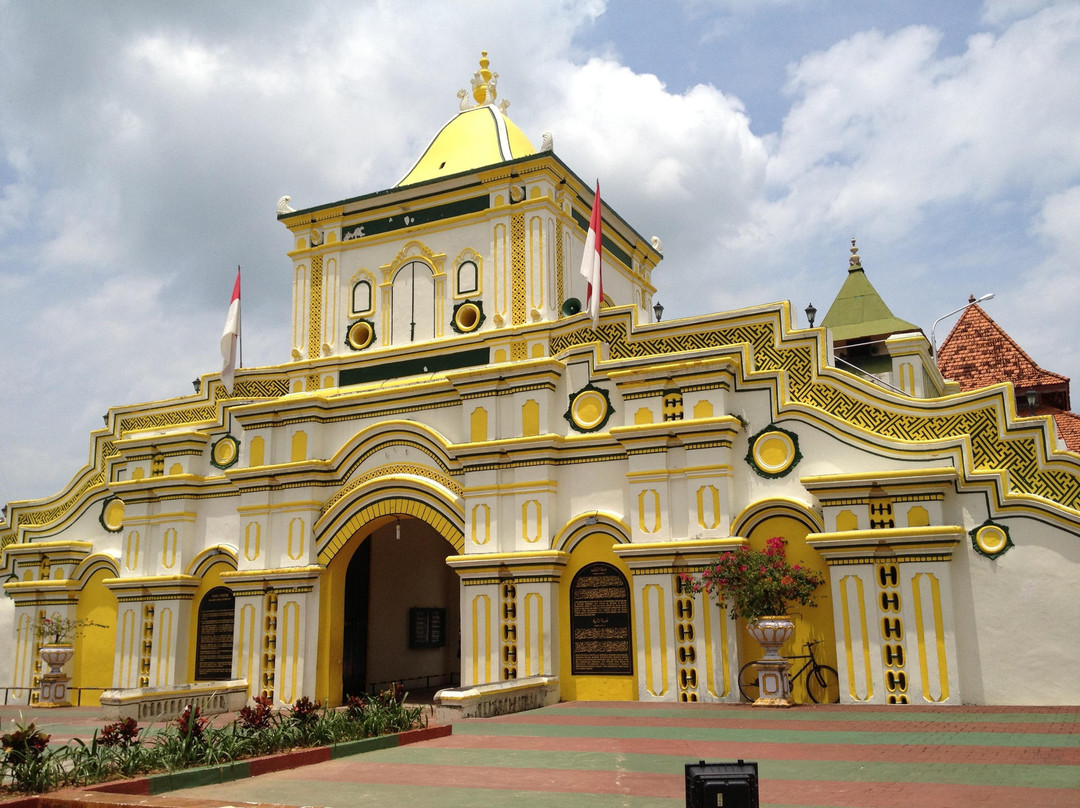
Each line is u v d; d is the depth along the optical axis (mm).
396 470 17203
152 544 19234
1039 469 13172
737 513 14625
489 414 16438
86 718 15469
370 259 19125
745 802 5297
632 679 14742
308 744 10258
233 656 17516
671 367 15180
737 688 13906
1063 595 12586
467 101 21406
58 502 21625
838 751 9328
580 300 18656
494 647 15461
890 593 13273
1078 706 12250
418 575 21031
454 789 7984
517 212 17750
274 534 17797
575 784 8086
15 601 20594
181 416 20375
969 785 7426
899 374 16453
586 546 15484
